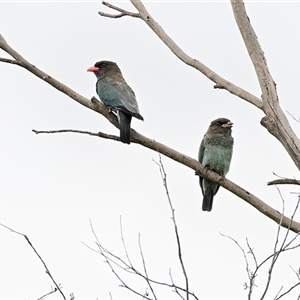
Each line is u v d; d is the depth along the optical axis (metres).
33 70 11.20
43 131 10.97
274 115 9.66
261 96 10.02
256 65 9.99
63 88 11.55
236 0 10.28
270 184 9.66
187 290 7.98
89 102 11.71
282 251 8.16
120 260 8.74
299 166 9.33
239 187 11.09
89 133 11.21
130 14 11.52
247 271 8.22
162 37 11.21
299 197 8.88
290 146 9.43
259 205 10.65
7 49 11.05
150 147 11.45
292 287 8.04
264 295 7.83
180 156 11.42
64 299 8.54
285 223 9.91
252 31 10.17
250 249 8.47
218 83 10.54
